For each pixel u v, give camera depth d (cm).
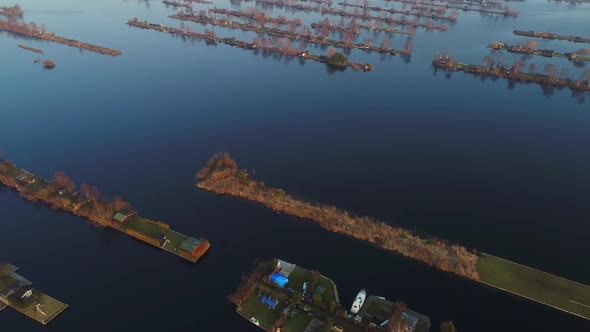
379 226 12500
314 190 14500
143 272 11050
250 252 11681
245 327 9400
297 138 18325
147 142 17800
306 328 9169
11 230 12575
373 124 19650
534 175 15350
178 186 14800
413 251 11406
